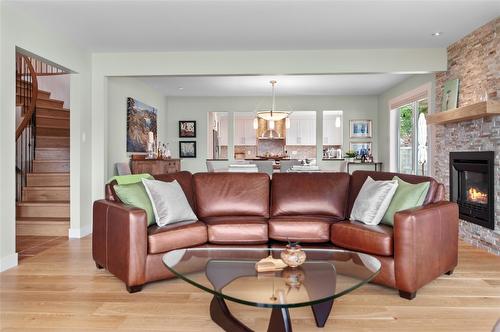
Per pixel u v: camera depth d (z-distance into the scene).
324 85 7.18
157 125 7.82
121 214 2.71
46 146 5.71
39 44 3.82
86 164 4.78
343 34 4.27
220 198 3.51
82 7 3.48
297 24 3.95
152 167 6.24
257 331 2.04
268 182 3.65
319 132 8.43
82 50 4.71
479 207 4.02
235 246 3.04
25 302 2.46
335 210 3.43
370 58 4.89
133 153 6.46
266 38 4.41
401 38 4.43
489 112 3.47
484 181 4.02
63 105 7.05
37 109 5.82
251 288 1.73
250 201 3.52
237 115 10.61
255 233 3.05
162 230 2.80
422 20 3.84
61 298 2.54
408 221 2.48
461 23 3.94
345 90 7.70
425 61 4.85
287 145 10.50
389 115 7.49
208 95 8.33
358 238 2.75
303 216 3.39
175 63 4.99
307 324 2.13
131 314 2.28
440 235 2.75
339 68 4.91
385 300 2.49
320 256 2.29
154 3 3.41
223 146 10.67
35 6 3.42
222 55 4.96
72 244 4.12
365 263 2.12
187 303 2.45
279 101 8.44
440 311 2.31
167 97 8.52
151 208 3.04
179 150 8.52
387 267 2.57
